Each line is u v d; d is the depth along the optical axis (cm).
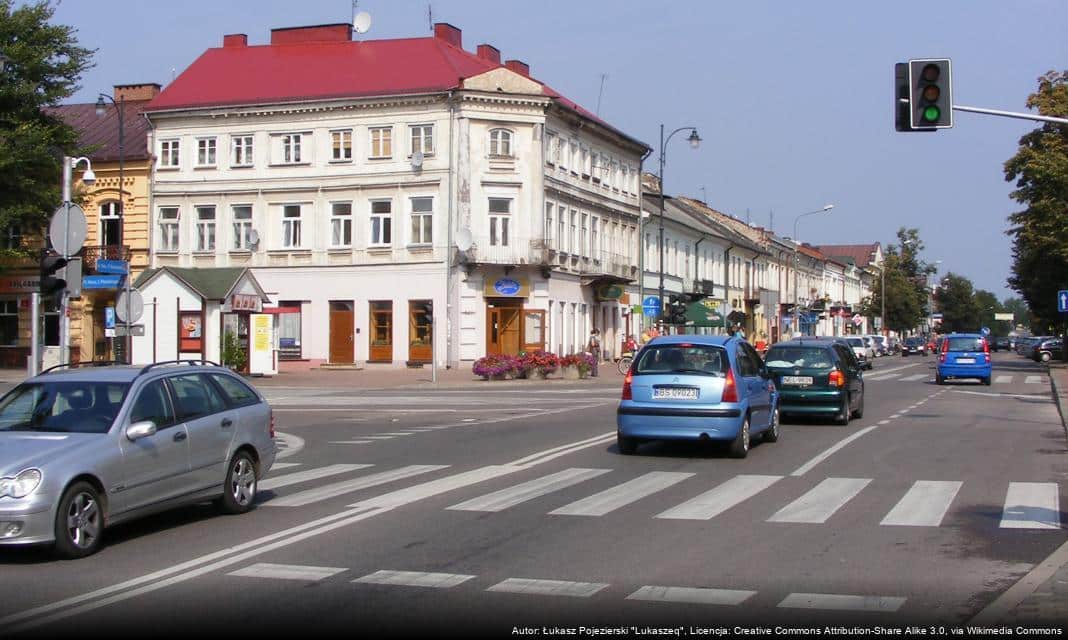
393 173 4588
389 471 1436
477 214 4503
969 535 960
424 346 4562
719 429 1504
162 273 4081
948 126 1670
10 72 4028
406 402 2994
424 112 4553
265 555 876
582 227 5275
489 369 4012
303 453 1686
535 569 820
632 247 6034
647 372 1548
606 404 2848
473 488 1259
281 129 4747
